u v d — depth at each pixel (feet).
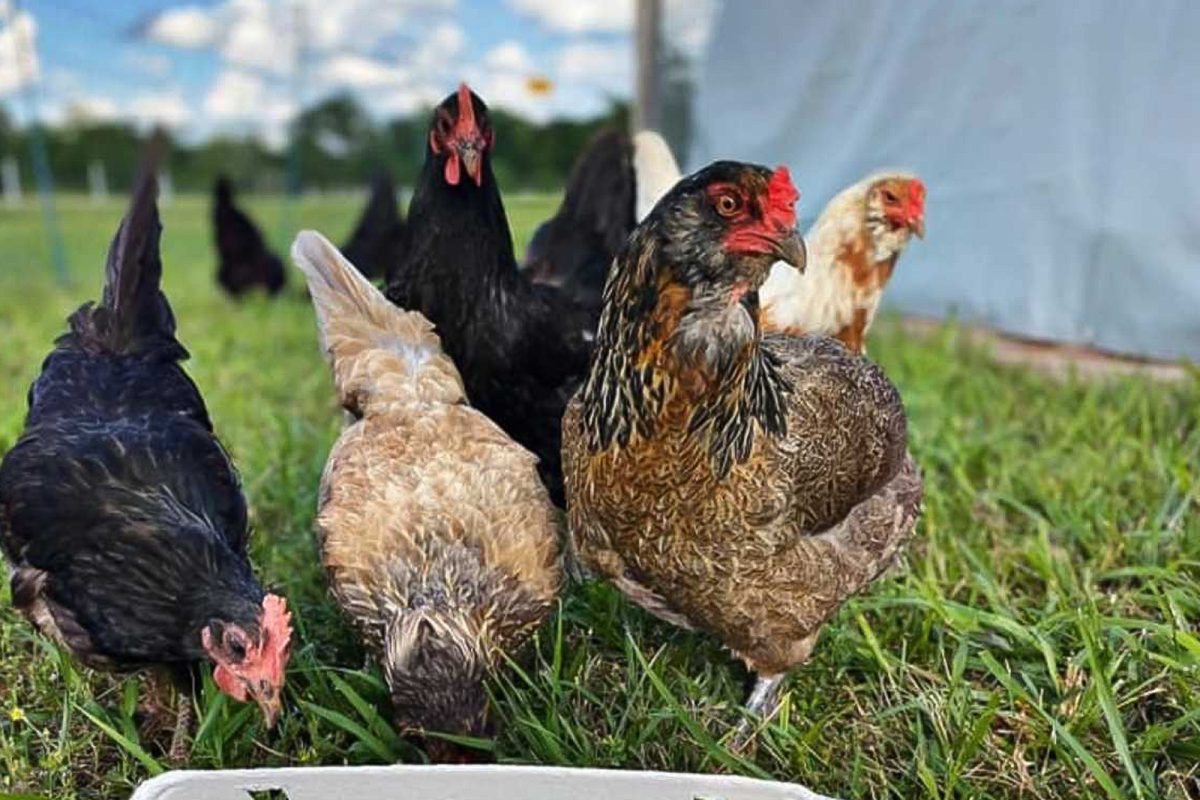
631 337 2.22
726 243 2.11
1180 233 4.48
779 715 2.50
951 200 5.75
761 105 6.81
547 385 3.25
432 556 2.53
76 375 2.80
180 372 2.93
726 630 2.48
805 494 2.38
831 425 2.44
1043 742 2.42
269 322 7.75
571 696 2.58
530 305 3.21
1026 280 5.32
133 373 2.84
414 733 2.28
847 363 2.68
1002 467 3.66
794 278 3.45
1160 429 3.86
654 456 2.25
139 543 2.45
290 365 5.95
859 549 2.58
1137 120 4.64
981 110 5.47
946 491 3.59
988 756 2.41
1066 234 5.06
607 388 2.29
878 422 2.59
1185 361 4.25
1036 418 4.24
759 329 2.30
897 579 3.05
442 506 2.61
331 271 3.03
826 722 2.51
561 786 2.13
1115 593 2.94
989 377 4.80
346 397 2.91
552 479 3.29
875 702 2.60
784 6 6.55
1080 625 2.59
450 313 3.16
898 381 4.80
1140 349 4.73
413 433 2.78
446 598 2.46
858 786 2.33
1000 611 2.82
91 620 2.43
